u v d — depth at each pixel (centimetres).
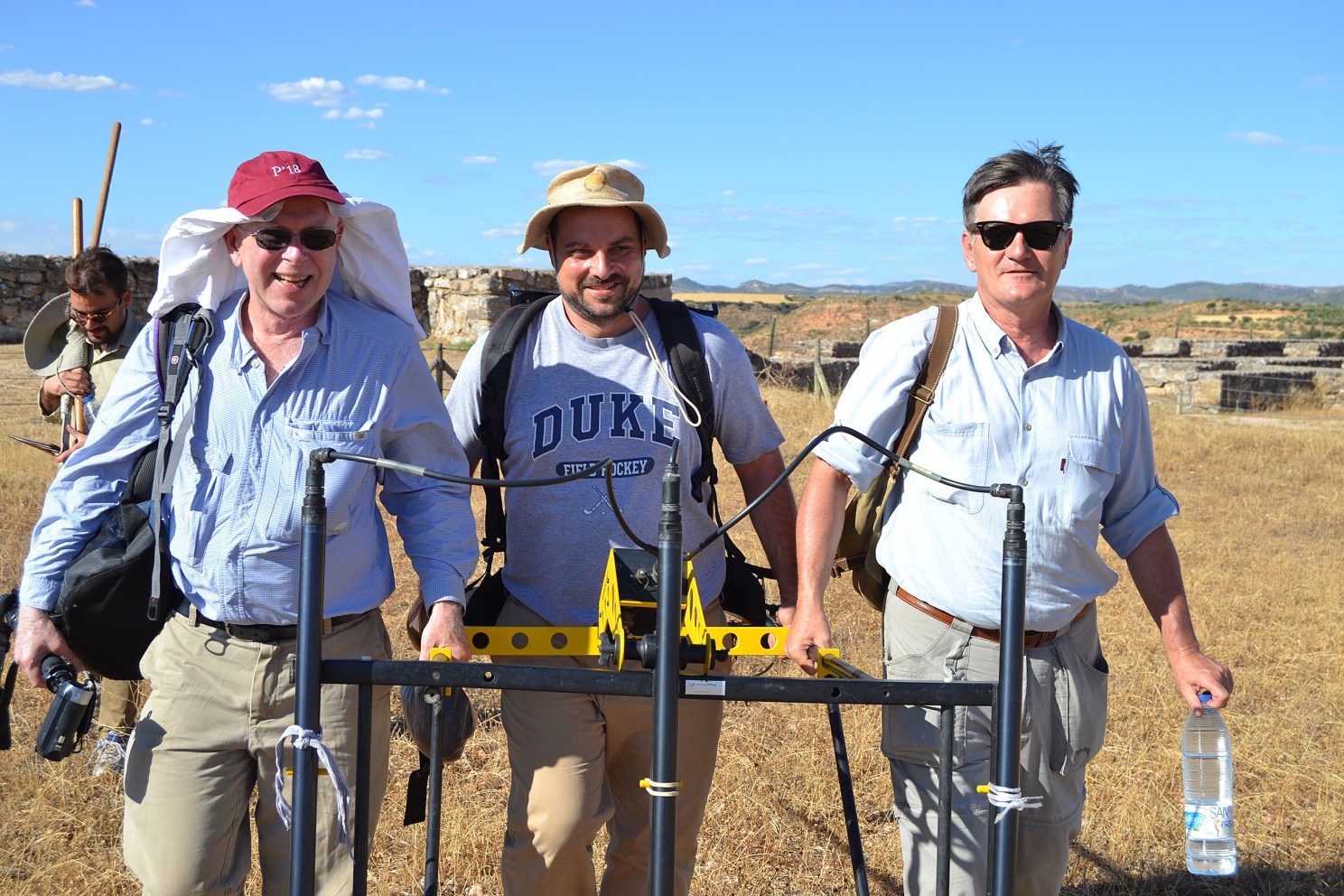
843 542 328
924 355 298
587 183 297
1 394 1412
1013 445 291
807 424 1474
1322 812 457
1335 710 566
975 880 292
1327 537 1002
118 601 272
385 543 294
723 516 934
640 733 312
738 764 474
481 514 909
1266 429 1698
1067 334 300
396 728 501
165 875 273
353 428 274
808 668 283
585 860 308
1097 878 410
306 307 271
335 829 275
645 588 256
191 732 273
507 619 321
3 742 302
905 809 302
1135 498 310
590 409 312
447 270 2628
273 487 269
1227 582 813
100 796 430
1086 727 300
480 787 455
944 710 219
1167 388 2588
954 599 292
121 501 279
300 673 206
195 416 272
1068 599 295
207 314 275
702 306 335
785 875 408
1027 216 285
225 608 270
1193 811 282
